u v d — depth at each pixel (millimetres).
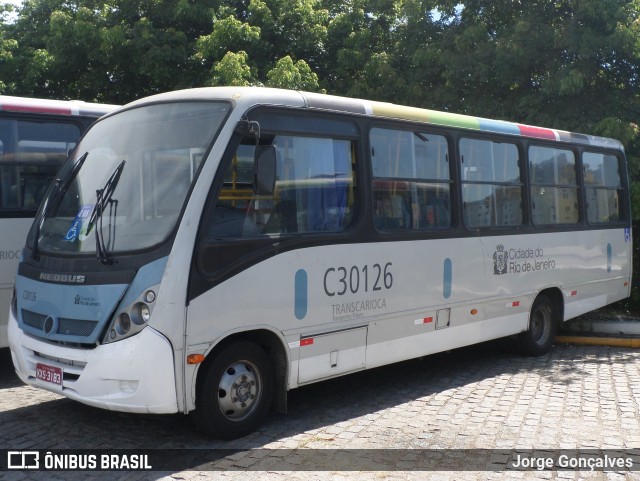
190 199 5676
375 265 7191
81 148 6766
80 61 16562
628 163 12672
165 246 5535
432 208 8047
